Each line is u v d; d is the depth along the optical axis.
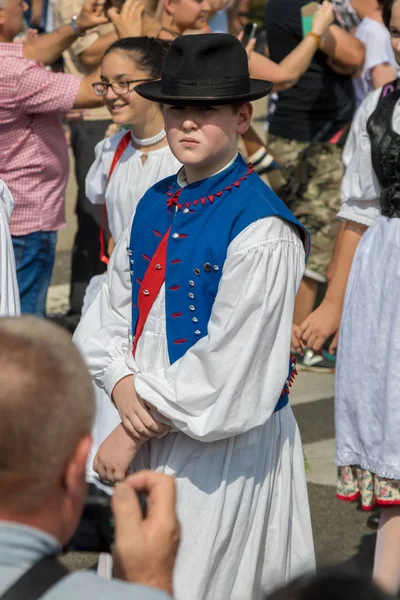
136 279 3.86
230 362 3.53
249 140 7.45
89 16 6.48
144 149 5.31
